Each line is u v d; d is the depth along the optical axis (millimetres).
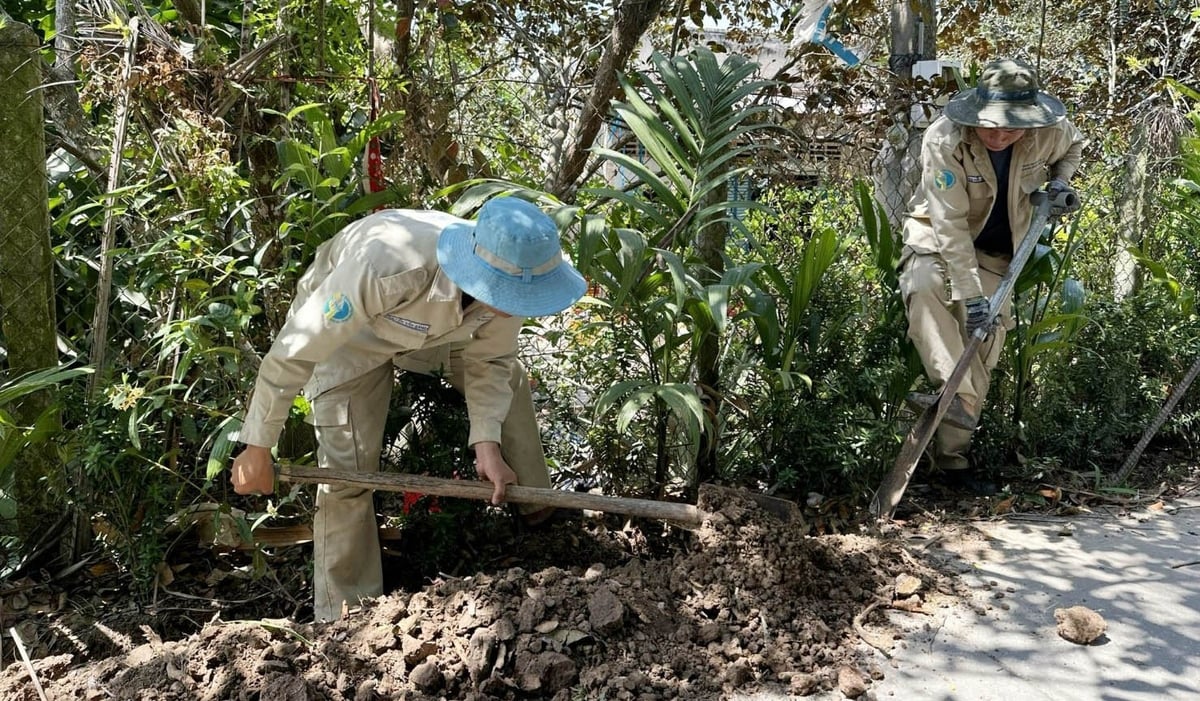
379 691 2346
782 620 2693
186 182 3051
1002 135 3369
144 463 2965
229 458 3312
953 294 3490
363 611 2676
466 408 3193
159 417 3203
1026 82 3324
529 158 4414
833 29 4809
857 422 3641
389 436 3193
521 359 3818
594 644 2520
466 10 4684
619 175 4785
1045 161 3590
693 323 3469
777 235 4332
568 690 2406
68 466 3039
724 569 2795
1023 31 8727
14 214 3027
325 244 2818
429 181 3635
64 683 2438
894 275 3850
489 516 3287
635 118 3453
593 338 3773
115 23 3043
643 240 3086
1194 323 4426
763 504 3012
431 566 3135
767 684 2473
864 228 4145
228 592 3125
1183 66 7047
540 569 3176
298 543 3271
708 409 3516
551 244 2312
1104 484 3928
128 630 2875
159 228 3227
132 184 3301
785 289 3559
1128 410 4246
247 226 3346
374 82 3416
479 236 2320
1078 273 4945
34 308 3098
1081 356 4145
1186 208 4766
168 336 2859
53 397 3109
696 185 3463
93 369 2814
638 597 2664
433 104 3641
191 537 3367
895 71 4840
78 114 3529
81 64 3197
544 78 4957
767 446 3758
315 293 2488
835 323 3637
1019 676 2502
